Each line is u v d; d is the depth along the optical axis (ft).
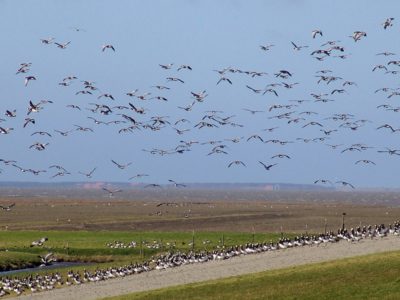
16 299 321.32
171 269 374.22
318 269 295.89
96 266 412.57
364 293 250.98
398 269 277.23
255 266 355.56
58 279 352.90
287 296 257.96
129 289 327.06
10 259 429.38
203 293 278.46
